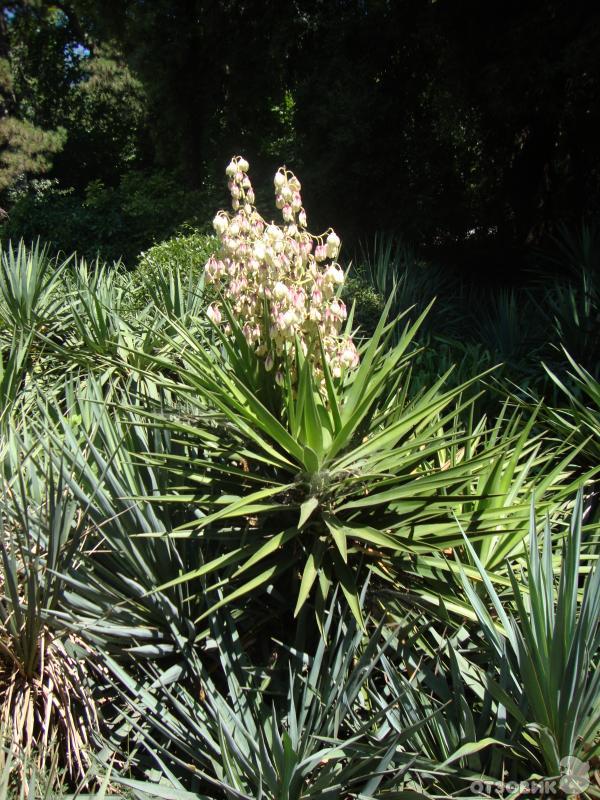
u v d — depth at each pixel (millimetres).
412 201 10797
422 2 10516
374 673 2783
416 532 2895
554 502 3080
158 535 2637
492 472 2979
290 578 3021
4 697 2777
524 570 3029
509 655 2527
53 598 2803
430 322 6973
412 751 2436
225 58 13391
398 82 11297
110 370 4848
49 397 4289
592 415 3961
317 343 2920
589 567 2906
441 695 2539
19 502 3160
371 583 2916
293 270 2980
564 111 9898
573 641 2129
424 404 3182
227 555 2686
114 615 2854
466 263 10859
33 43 24812
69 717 2662
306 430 2689
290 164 11906
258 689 2580
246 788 2402
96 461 3051
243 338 2980
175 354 4746
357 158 10750
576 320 5621
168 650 2777
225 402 2977
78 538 2842
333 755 2242
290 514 2938
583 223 8266
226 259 2949
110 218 13141
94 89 23406
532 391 4852
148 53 13617
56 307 5906
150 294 5930
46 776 2539
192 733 2592
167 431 3264
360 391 2961
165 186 13594
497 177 11648
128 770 2643
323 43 11766
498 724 2359
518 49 9180
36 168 18297
